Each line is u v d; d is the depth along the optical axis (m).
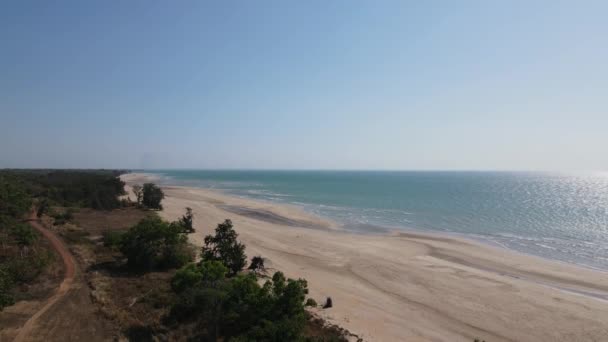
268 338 16.50
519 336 21.23
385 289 28.14
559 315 23.92
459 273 32.44
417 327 21.75
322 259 35.72
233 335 17.84
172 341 17.56
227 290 20.39
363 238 46.53
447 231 53.25
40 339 17.36
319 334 19.16
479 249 41.62
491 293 27.66
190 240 38.81
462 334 21.27
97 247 33.81
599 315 23.95
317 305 23.72
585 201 96.94
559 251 41.81
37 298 21.84
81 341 17.42
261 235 45.31
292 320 17.86
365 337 19.66
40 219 46.09
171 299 21.72
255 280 20.75
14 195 48.16
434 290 28.14
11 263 24.59
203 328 18.56
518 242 46.25
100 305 21.02
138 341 17.58
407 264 34.91
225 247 29.08
